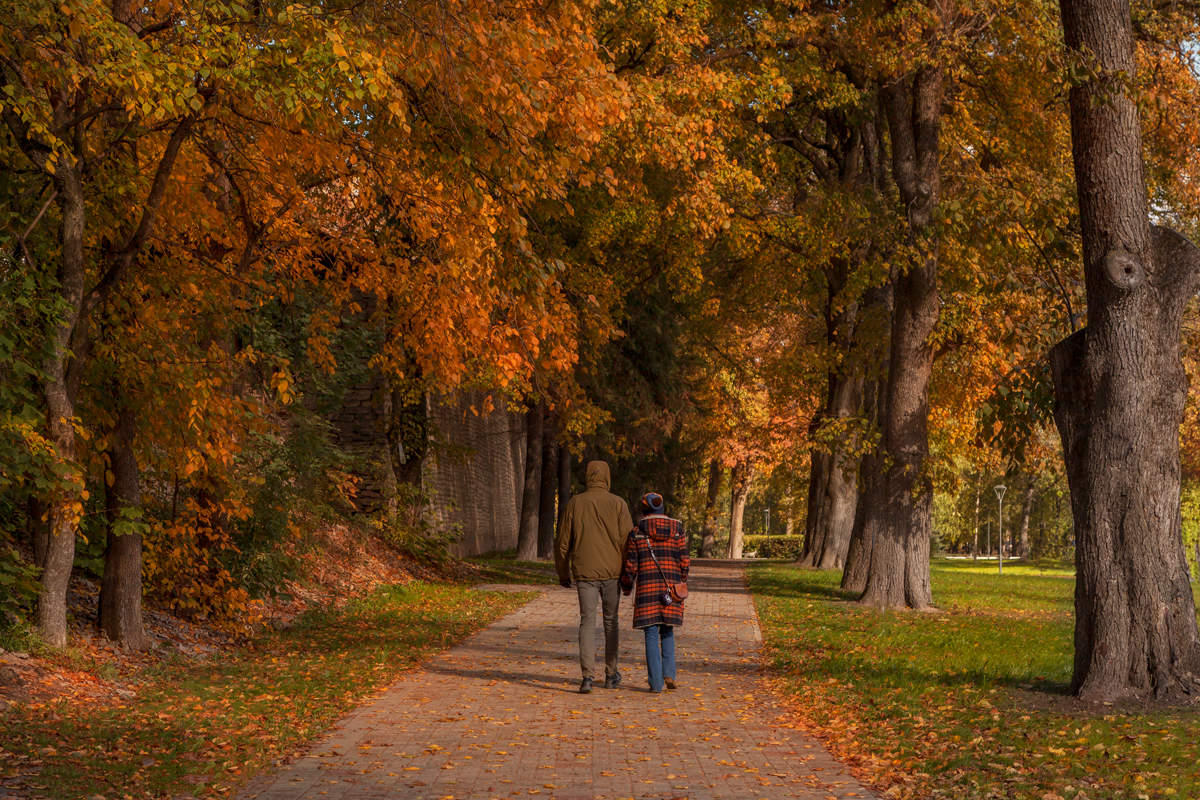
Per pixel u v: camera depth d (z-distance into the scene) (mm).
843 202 20219
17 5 7547
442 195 9883
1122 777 6738
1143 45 19438
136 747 7293
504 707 9461
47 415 9352
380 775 6934
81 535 10641
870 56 18719
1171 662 9523
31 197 9680
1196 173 20719
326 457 16266
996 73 19641
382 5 8781
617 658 10789
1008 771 6949
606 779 6906
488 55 8742
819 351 28250
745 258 27859
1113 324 9820
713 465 56969
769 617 18047
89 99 9391
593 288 21031
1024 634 16109
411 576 21844
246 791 6477
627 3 16844
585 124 9633
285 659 11750
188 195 10617
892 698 9938
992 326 19812
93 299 9734
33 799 5809
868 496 21422
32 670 8969
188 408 10289
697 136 16422
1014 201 17250
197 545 13102
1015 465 12922
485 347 10398
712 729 8625
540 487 36438
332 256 12859
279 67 8344
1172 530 9695
